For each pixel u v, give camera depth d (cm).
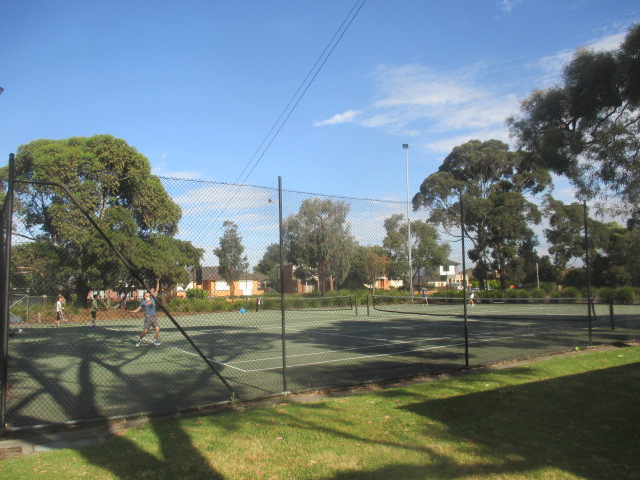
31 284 818
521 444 508
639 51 1228
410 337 1627
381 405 676
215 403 693
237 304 1245
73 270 852
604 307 3128
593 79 1377
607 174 1495
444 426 571
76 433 577
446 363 1039
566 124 1563
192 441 530
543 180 4312
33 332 1083
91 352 1335
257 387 818
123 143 2808
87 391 820
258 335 1761
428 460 468
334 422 595
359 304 2511
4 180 770
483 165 4466
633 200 1585
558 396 704
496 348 1264
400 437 535
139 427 591
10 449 516
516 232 4228
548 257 4569
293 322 2289
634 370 887
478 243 4359
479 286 4572
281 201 773
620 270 4259
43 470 456
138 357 1243
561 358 1059
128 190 1136
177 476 439
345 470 447
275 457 482
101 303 1142
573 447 498
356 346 1412
